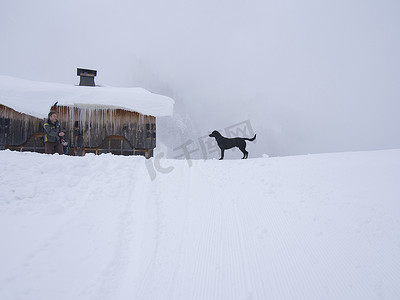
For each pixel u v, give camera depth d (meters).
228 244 2.92
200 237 3.09
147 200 4.24
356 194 3.75
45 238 2.94
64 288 2.22
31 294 2.11
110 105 11.20
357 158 5.75
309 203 3.71
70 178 4.76
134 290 2.24
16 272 2.35
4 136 10.20
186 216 3.67
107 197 4.27
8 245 2.76
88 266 2.54
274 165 6.15
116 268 2.53
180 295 2.18
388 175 4.30
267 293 2.17
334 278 2.26
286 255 2.64
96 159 6.00
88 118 11.16
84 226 3.29
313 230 3.01
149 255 2.75
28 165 4.99
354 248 2.61
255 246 2.85
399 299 1.97
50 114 6.73
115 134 11.37
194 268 2.53
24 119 10.47
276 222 3.31
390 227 2.83
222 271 2.47
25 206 3.72
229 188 4.81
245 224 3.35
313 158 6.43
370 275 2.24
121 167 5.81
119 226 3.35
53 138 6.68
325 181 4.47
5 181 4.27
